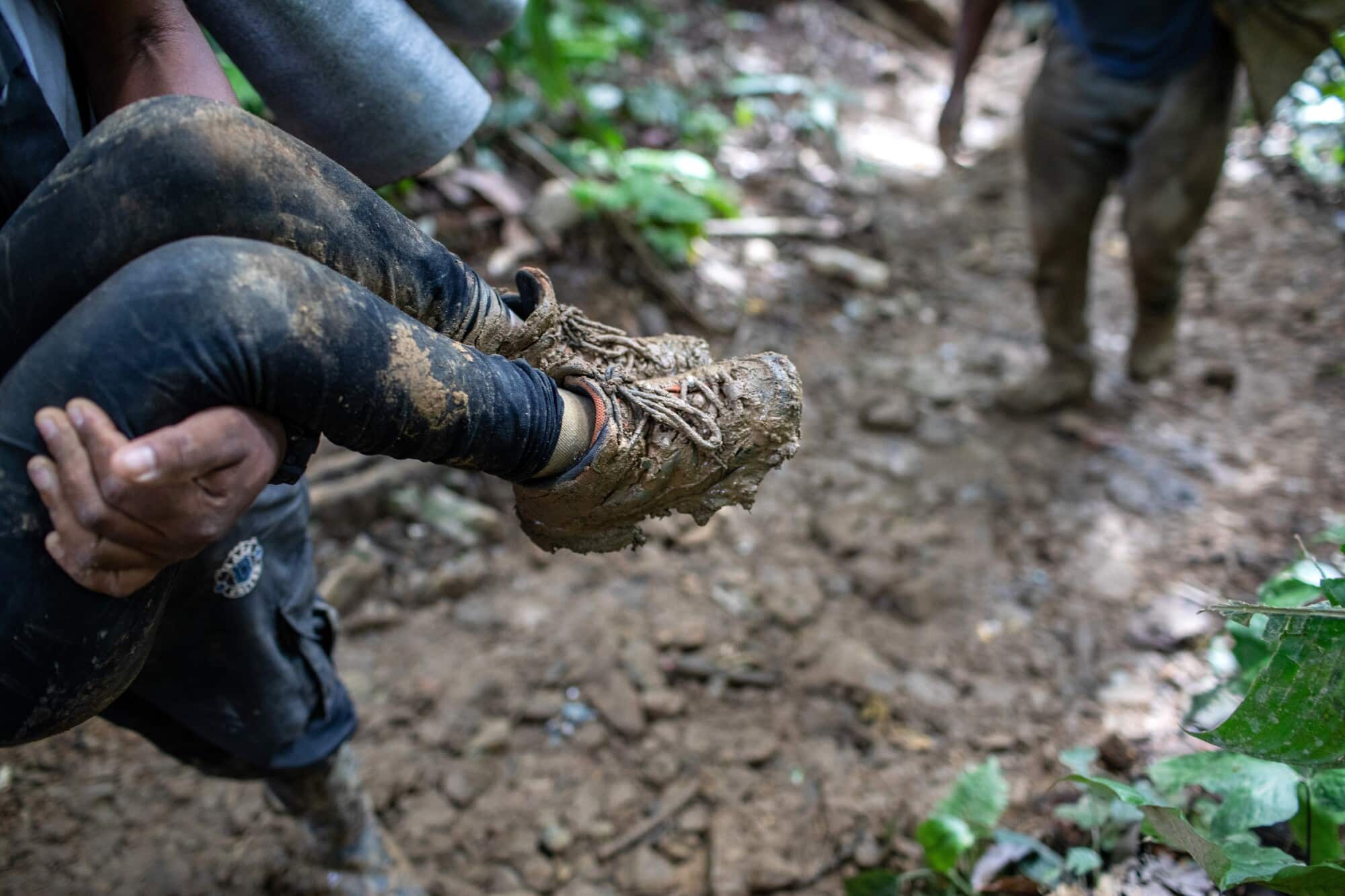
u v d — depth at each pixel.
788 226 4.80
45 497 0.94
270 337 0.96
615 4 6.34
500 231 3.98
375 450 1.09
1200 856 1.43
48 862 2.18
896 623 2.89
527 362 1.32
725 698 2.66
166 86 1.28
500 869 2.24
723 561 3.11
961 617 2.89
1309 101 3.70
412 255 1.21
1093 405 3.76
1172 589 2.90
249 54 1.50
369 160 1.62
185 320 0.94
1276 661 1.29
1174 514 3.21
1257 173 5.02
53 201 1.04
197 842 2.23
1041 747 2.46
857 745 2.51
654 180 4.37
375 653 2.75
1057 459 3.51
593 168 4.56
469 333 1.28
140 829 2.25
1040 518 3.25
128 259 1.04
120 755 2.42
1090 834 2.10
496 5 1.75
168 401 0.94
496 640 2.81
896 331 4.34
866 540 3.16
